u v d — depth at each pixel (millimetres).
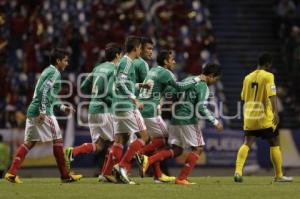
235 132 58156
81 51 63406
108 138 36344
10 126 57312
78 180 35562
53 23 66562
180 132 34406
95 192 29062
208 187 31734
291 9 73688
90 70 61531
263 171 57656
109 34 66500
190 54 66875
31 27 65125
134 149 33375
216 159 57688
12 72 62188
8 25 65938
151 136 35469
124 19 68625
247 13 75125
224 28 73812
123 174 33406
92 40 65062
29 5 67250
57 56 33969
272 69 70562
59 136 34406
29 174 54625
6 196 27516
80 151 36125
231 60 71375
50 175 55031
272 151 36438
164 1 71000
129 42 33094
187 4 71812
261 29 74125
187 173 34219
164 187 31484
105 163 35750
